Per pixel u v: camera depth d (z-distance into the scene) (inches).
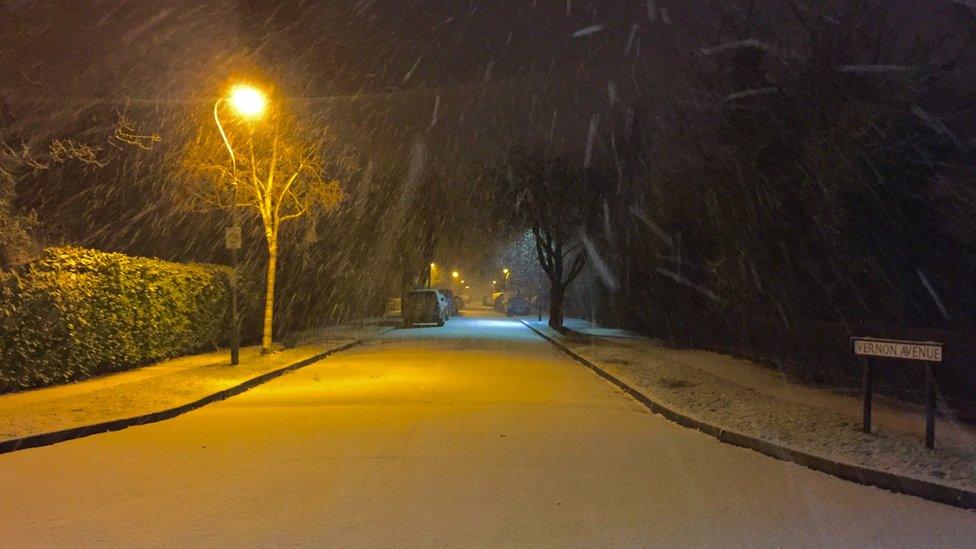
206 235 1058.7
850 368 566.3
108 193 906.1
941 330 491.5
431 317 1681.8
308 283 1310.3
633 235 1267.2
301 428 423.5
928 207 519.2
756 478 317.4
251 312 1036.5
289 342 1045.8
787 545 232.7
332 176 1039.0
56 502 272.7
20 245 522.0
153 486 295.0
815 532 245.9
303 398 552.4
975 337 436.8
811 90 582.9
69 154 634.2
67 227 845.2
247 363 729.6
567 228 1433.3
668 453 365.4
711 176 686.5
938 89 523.2
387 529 242.8
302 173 823.7
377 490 289.3
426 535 237.5
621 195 1307.8
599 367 737.0
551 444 382.3
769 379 634.2
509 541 232.7
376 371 745.0
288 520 251.4
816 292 624.1
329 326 1504.7
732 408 470.6
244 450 362.6
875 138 524.4
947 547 233.3
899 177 527.8
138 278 687.7
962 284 513.3
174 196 848.3
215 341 903.1
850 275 582.2
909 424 421.7
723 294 805.2
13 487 294.0
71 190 855.1
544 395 572.4
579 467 332.2
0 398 496.1
